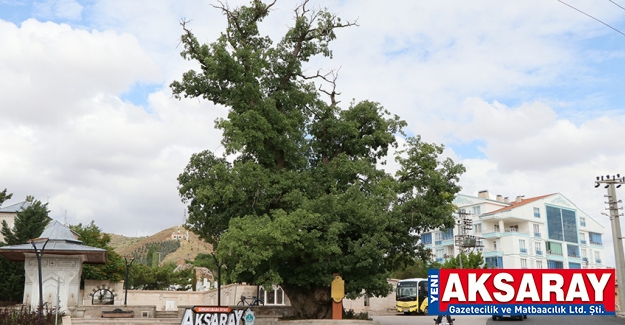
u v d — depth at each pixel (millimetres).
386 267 37281
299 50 37375
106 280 59000
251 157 35219
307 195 34781
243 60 33969
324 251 31844
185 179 35594
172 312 45781
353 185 33906
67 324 31516
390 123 38719
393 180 36688
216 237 36562
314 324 32156
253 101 34906
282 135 34812
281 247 30391
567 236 96000
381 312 57938
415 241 35750
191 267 93688
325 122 37656
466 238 74000
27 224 51250
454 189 35781
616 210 55750
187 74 35188
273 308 39531
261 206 33656
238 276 34094
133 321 35188
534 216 92625
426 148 35812
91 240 62312
